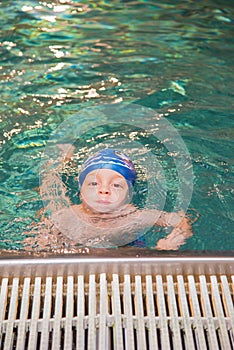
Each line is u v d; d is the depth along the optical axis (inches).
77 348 44.6
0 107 120.8
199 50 155.4
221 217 88.0
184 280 51.9
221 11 185.9
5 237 80.4
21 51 150.9
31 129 113.3
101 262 50.9
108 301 49.9
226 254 52.7
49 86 131.6
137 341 45.6
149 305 48.8
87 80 135.3
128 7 185.9
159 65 144.9
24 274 50.9
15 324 46.6
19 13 177.3
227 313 48.6
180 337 45.7
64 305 49.8
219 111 121.3
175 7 187.6
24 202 90.4
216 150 107.0
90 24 171.5
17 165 101.3
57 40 159.0
